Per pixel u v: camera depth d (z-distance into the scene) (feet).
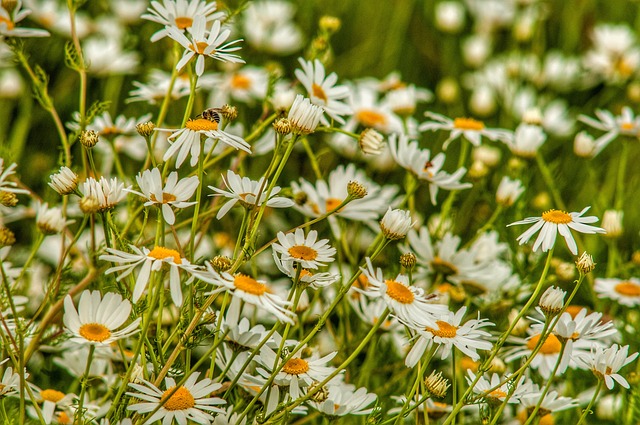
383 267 4.15
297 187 3.97
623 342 3.97
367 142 3.71
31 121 4.91
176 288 3.31
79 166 4.73
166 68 4.91
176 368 3.51
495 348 3.45
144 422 3.37
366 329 3.83
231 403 3.59
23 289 3.98
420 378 3.46
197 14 3.67
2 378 3.44
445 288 4.03
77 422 3.39
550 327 3.46
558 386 3.99
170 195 3.43
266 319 3.89
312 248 3.45
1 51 4.19
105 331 3.37
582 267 3.41
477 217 4.47
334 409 3.49
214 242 4.20
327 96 3.84
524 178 4.20
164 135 4.30
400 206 3.93
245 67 4.67
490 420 3.53
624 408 3.86
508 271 4.04
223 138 3.46
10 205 3.55
